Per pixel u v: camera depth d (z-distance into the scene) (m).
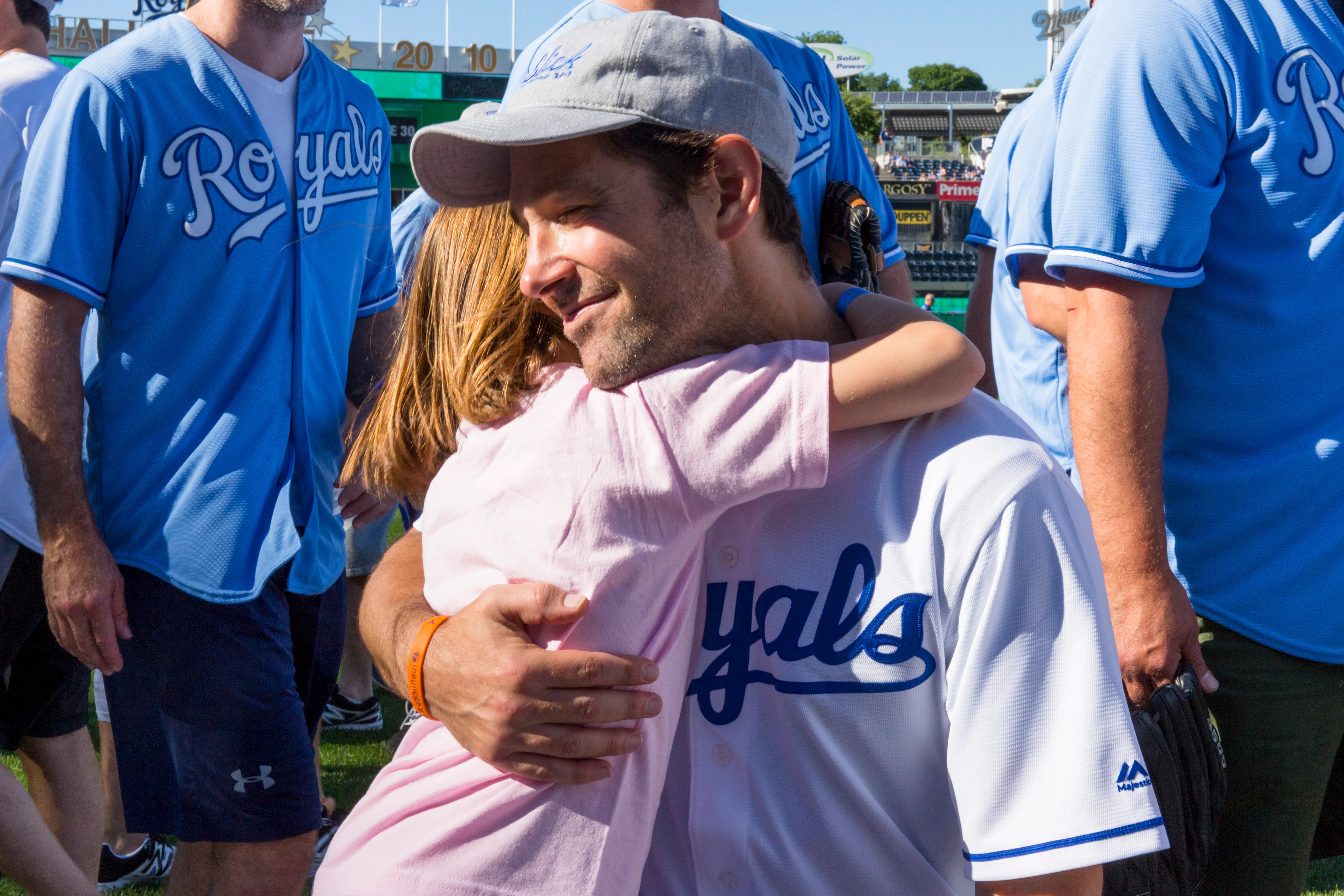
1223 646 1.88
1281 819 1.91
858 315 1.17
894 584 1.01
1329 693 1.87
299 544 2.43
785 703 1.04
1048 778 0.96
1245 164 1.78
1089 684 0.96
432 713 1.07
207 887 2.42
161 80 2.30
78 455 2.26
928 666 1.01
